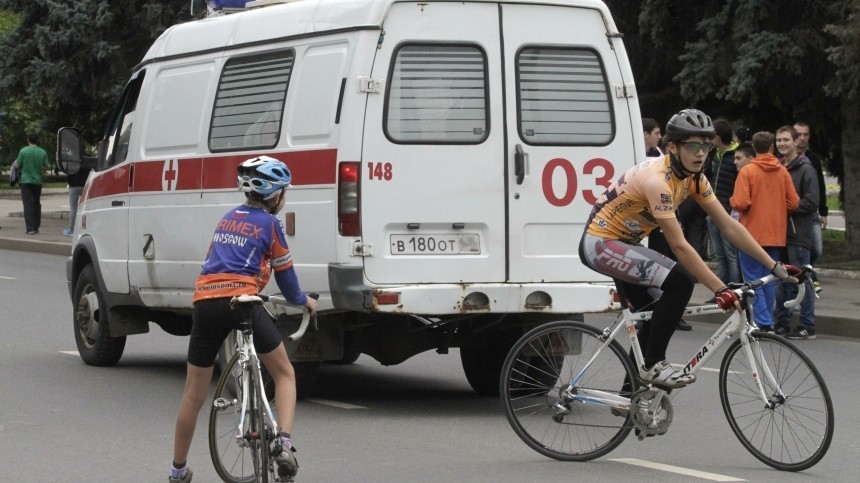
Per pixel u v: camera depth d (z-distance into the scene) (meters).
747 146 37.25
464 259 23.06
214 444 17.08
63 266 55.97
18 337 33.75
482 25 23.36
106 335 28.91
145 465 19.34
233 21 26.12
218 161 25.59
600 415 19.61
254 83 25.08
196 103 26.56
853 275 47.69
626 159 24.14
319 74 23.44
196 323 16.69
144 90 28.36
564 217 23.66
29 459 19.72
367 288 22.48
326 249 22.88
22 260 59.06
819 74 49.66
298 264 23.47
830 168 58.94
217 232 16.91
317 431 22.02
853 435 22.02
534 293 23.38
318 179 23.06
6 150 130.00
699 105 53.47
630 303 19.64
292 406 16.30
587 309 23.62
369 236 22.61
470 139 23.17
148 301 27.67
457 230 23.11
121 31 71.56
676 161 18.50
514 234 23.34
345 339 24.73
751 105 48.44
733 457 20.09
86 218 30.12
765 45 46.69
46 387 26.36
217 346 16.81
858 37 44.12
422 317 24.11
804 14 48.47
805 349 33.56
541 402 19.94
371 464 19.44
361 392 26.61
